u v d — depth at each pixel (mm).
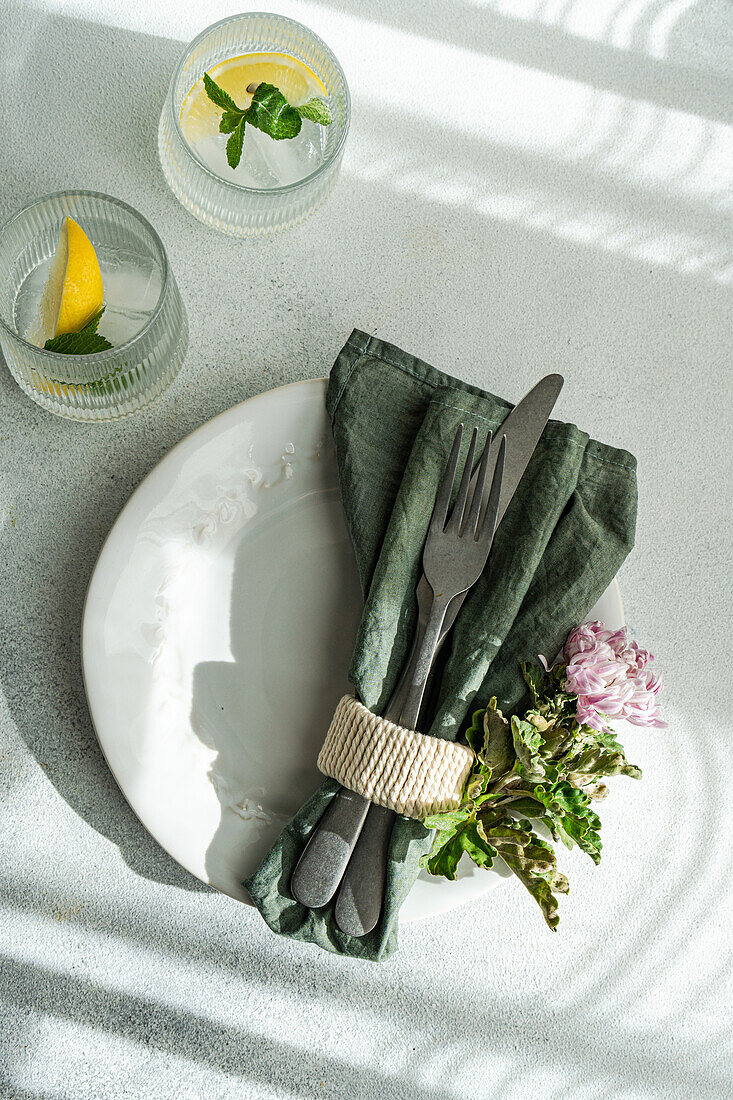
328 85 671
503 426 627
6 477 664
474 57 755
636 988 667
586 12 771
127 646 611
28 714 644
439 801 553
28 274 643
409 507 604
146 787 600
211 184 633
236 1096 640
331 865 568
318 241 713
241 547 644
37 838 642
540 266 735
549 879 550
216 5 731
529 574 598
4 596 652
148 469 676
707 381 737
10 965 633
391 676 590
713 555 717
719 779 692
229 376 691
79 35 714
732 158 773
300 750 630
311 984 650
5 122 698
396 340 710
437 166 737
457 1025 655
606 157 759
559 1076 658
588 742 558
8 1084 625
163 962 644
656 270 747
